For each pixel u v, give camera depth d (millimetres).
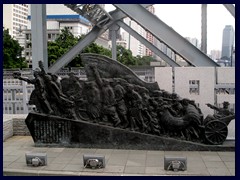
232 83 8820
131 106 8297
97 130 8383
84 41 18750
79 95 8492
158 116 8234
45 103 8516
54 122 8508
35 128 8594
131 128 8320
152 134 8250
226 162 7195
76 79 8516
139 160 7367
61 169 6781
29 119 8586
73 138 8484
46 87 8562
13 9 60250
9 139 9531
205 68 8578
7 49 34438
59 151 8188
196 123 8031
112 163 7156
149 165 7000
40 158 7020
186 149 8117
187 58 10969
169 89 8711
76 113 8547
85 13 16656
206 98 8625
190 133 8164
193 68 8625
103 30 20016
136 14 10992
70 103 8430
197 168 6785
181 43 10898
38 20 12141
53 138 8562
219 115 8117
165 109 8156
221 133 8062
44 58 12422
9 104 12148
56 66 18234
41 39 12180
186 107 8141
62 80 8586
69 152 8086
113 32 21141
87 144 8445
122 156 7695
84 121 8461
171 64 20703
